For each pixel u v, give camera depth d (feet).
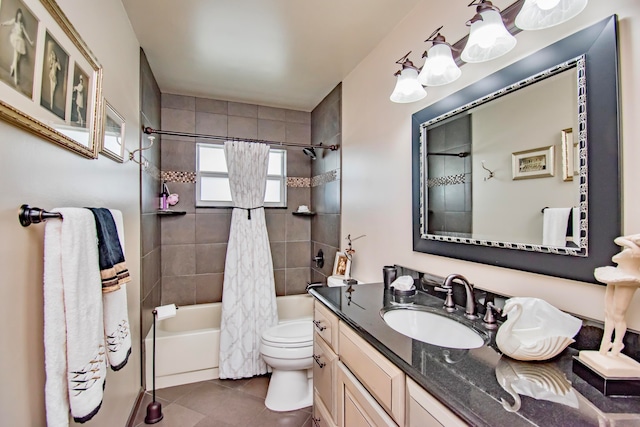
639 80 2.60
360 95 7.39
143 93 6.98
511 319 2.84
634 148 2.63
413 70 4.73
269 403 6.65
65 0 3.29
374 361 3.32
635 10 2.63
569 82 3.09
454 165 4.59
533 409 2.10
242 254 8.41
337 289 5.53
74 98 3.42
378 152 6.59
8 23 2.27
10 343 2.44
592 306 2.92
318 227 10.13
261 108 10.39
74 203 3.55
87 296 2.98
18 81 2.40
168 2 5.29
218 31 6.16
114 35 4.96
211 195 10.04
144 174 7.04
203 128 9.73
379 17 5.69
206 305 9.48
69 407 2.81
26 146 2.63
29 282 2.71
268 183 10.61
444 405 2.34
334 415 4.40
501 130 3.84
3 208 2.35
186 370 7.55
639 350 2.56
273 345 6.59
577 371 2.55
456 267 4.58
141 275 6.80
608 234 2.77
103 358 3.24
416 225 5.36
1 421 2.32
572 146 3.05
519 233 3.60
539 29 3.09
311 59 7.23
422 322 4.36
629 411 2.07
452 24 4.59
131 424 5.89
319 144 9.93
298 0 5.22
